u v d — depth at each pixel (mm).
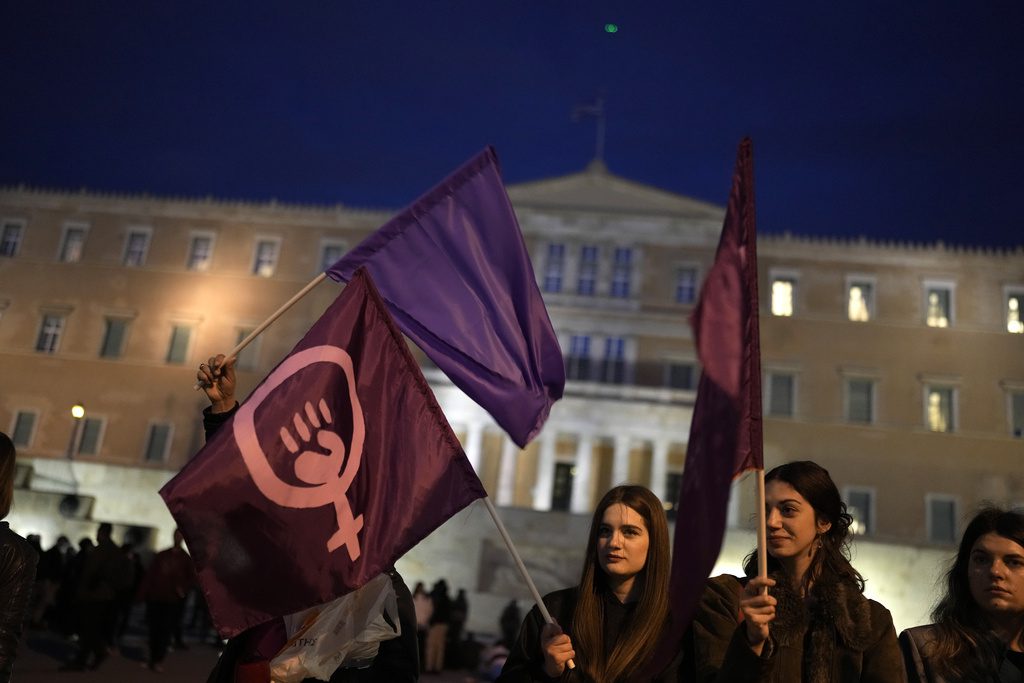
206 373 5320
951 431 54531
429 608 23656
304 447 4648
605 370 56656
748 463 3949
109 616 17844
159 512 51375
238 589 4402
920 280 56750
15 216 61594
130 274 59750
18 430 57656
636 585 4762
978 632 4719
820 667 4242
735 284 4047
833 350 55969
